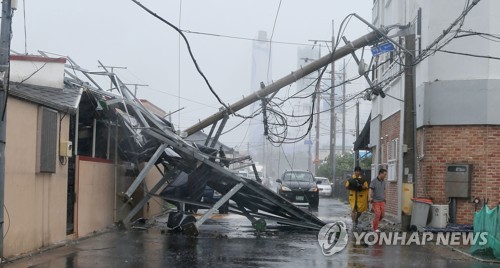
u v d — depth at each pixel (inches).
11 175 390.0
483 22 612.4
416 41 693.9
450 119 624.4
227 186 637.9
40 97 426.9
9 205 386.9
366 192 643.5
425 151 641.0
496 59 593.9
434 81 636.7
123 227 611.5
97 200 570.6
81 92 524.4
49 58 520.7
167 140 577.3
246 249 477.4
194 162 604.1
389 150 841.5
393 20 829.8
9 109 386.6
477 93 614.5
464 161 618.2
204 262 405.1
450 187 616.4
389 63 850.8
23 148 407.8
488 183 605.9
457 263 418.6
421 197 641.0
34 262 386.6
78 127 581.3
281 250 475.2
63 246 470.6
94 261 398.3
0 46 373.4
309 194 1034.7
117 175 633.6
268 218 639.8
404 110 642.2
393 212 778.2
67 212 506.6
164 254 439.5
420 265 408.5
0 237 366.6
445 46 628.4
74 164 518.3
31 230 422.6
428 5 643.5
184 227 574.2
